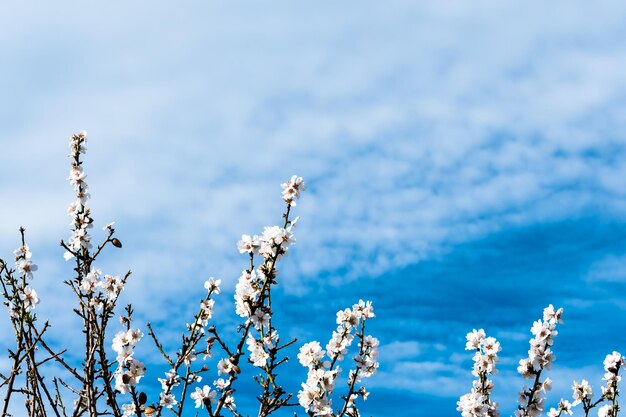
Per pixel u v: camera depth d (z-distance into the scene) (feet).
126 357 18.76
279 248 21.18
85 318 18.60
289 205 22.61
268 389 21.50
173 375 20.56
